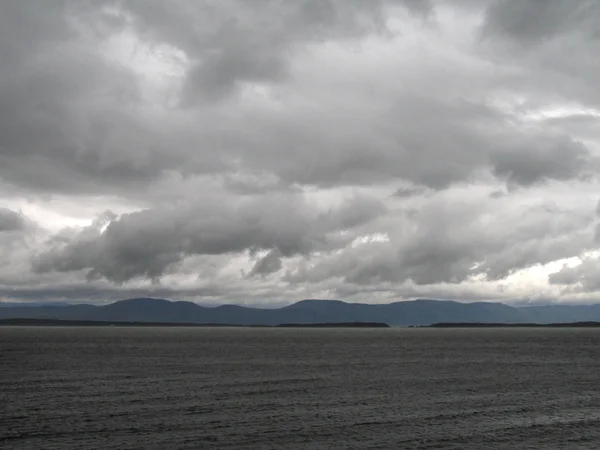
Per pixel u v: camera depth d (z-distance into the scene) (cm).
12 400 5519
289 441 3972
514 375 8006
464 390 6378
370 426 4441
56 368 8812
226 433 4169
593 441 4019
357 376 7800
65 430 4225
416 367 9269
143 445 3822
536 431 4303
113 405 5247
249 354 12650
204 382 7006
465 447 3856
